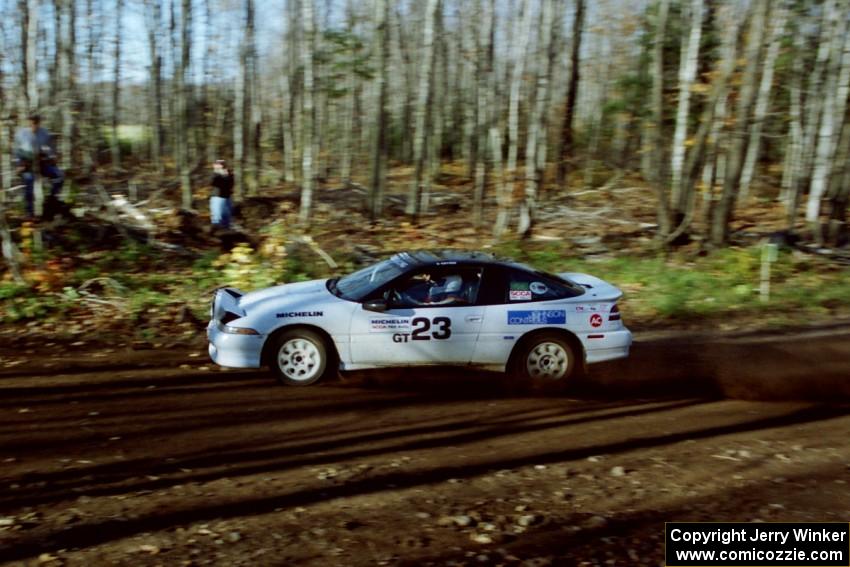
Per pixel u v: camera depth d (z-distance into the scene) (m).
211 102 26.45
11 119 13.08
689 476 5.23
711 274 12.71
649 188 19.88
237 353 7.27
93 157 19.36
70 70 18.16
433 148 25.34
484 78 20.47
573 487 5.00
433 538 4.22
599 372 8.12
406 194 21.92
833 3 16.42
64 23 19.89
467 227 16.59
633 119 22.69
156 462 5.33
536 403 7.02
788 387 7.67
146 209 15.72
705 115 14.58
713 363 8.51
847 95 16.77
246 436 5.92
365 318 7.29
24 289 10.42
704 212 14.58
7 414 6.37
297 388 7.30
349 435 6.00
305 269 11.95
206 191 19.30
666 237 14.33
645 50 19.92
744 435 6.17
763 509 4.68
